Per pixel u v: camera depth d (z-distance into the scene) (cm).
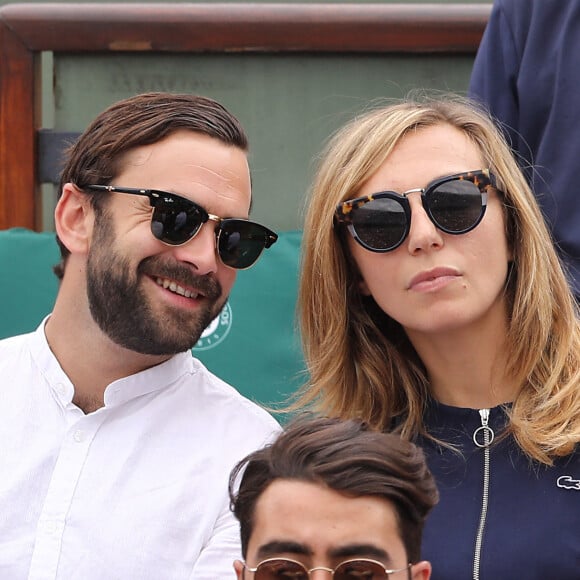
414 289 437
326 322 472
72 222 462
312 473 349
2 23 654
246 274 603
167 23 648
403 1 798
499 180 454
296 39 647
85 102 662
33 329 596
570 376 447
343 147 460
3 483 448
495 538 421
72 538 437
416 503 355
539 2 566
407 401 473
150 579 435
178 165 447
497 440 441
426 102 477
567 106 554
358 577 344
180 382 473
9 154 658
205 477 455
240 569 358
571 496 424
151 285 445
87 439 454
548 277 455
